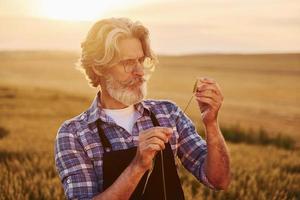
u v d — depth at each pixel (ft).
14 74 273.13
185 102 162.91
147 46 9.87
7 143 57.77
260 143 86.63
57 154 10.06
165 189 9.80
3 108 123.03
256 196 30.73
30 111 119.65
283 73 294.87
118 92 9.82
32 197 29.53
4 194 28.71
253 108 152.25
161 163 9.86
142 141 8.80
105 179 9.70
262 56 369.91
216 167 9.98
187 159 10.61
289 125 115.75
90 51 9.84
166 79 260.83
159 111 10.53
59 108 130.00
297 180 38.34
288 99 183.11
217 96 9.78
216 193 30.71
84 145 9.98
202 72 299.79
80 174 9.82
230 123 111.55
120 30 9.68
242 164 46.44
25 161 43.21
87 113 10.30
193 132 10.72
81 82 241.35
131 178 8.84
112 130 10.07
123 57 9.68
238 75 283.59
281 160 52.13
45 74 279.90
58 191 28.81
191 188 30.81
